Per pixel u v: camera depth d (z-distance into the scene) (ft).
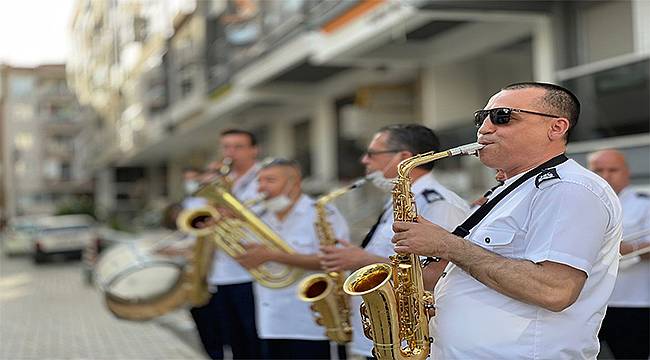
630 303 16.34
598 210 8.54
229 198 16.78
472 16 28.68
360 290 9.68
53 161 222.07
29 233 85.40
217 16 61.52
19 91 223.51
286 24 45.91
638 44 24.89
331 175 55.31
